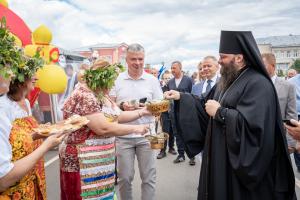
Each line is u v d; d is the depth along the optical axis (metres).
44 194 2.26
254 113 2.37
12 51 1.87
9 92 2.07
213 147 2.60
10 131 1.88
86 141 2.63
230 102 2.56
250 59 2.54
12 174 1.80
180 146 6.54
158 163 6.55
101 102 2.73
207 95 3.05
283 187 2.51
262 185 2.52
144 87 3.69
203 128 2.99
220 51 2.69
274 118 2.46
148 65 8.64
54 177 5.63
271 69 4.52
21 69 2.02
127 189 3.57
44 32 3.14
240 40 2.55
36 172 2.15
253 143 2.38
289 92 4.49
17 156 1.90
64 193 2.74
